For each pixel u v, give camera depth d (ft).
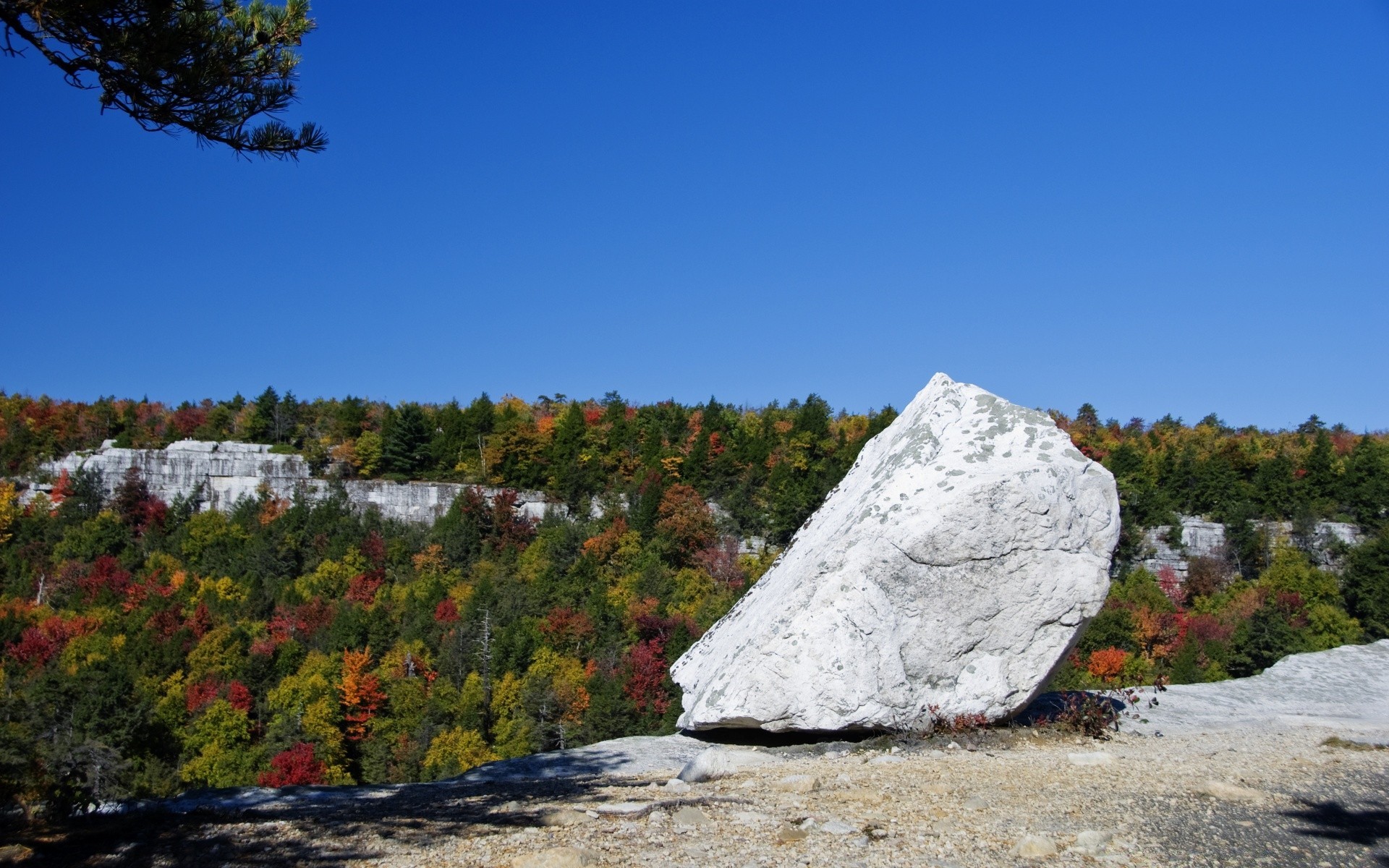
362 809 28.60
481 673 190.60
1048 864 20.86
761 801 27.50
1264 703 50.72
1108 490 40.78
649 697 172.35
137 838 24.70
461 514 314.35
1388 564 197.67
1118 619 177.99
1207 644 172.76
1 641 213.66
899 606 38.73
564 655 200.95
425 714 174.40
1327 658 60.64
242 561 281.33
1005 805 25.89
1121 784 28.04
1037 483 38.96
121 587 260.01
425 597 243.81
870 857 21.50
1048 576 38.78
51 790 28.78
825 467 321.93
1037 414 42.75
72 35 28.50
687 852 22.13
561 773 36.78
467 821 26.25
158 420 407.44
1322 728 42.60
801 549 48.06
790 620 38.63
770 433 357.61
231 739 163.22
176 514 334.44
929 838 22.97
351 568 272.10
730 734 41.68
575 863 21.13
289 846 23.79
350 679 175.52
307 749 158.40
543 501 340.39
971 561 38.65
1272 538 265.75
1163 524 275.39
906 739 37.06
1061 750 36.27
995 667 38.88
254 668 189.78
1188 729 42.93
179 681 188.75
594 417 397.60
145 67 28.37
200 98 29.91
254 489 355.97
